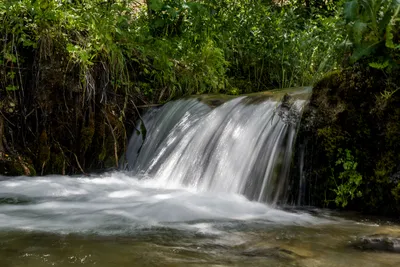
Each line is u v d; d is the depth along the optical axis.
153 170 4.87
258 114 4.36
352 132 3.53
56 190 4.16
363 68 3.58
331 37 6.15
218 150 4.39
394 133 3.33
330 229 2.80
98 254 2.16
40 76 5.07
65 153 5.34
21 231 2.61
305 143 3.74
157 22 6.86
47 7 5.05
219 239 2.50
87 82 5.17
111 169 5.36
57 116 5.21
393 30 3.49
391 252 2.28
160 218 3.02
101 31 5.21
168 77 6.06
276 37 6.95
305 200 3.68
